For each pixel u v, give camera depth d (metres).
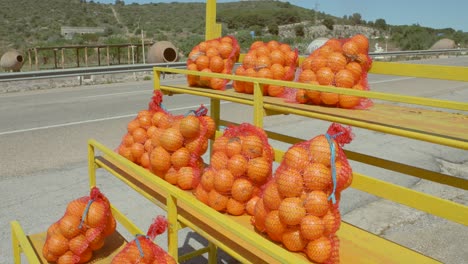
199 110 3.55
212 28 4.90
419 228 5.20
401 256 2.43
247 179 2.85
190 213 3.05
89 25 90.00
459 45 46.62
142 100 13.59
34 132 9.33
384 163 3.53
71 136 9.02
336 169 2.29
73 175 6.78
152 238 2.92
